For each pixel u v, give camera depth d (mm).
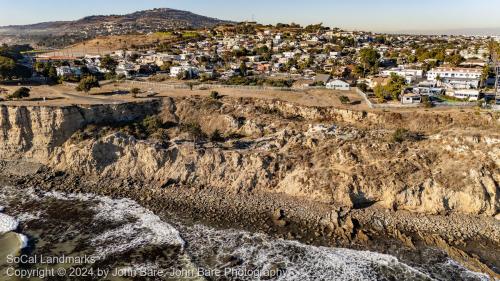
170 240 61406
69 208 71000
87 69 147625
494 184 67125
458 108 89188
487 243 60375
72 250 59281
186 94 107812
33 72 141750
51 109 87500
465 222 64875
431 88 103812
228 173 77000
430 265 56062
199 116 97000
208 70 140500
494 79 114625
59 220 67125
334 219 65188
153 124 92688
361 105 95125
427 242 60562
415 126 84938
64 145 87188
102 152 83250
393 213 67250
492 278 53438
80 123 90375
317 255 58062
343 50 194750
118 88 117250
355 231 63156
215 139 88188
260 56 177500
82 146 84062
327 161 75250
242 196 73000
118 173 81688
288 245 60250
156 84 120875
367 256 57906
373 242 60750
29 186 79250
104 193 76250
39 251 59000
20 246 59938
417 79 121562
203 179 77562
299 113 94812
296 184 72062
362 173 70688
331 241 61125
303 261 56906
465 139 74625
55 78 128625
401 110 89875
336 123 89562
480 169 68688
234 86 115750
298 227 64438
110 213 69125
